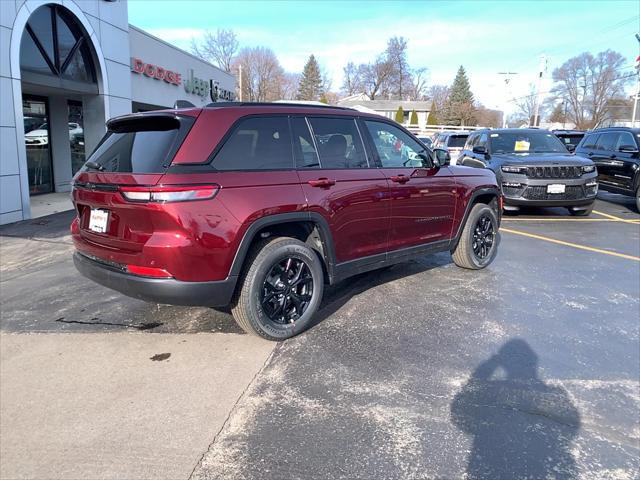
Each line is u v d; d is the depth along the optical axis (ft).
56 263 22.08
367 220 14.67
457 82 259.19
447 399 10.24
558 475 8.05
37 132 44.50
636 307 15.65
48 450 8.71
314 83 295.89
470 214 18.99
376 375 11.21
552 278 18.71
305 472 8.09
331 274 14.01
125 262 11.39
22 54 34.45
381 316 14.71
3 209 31.27
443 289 17.26
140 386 10.81
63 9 37.45
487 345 12.78
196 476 8.01
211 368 11.59
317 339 13.14
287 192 12.43
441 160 17.15
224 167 11.54
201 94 76.23
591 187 31.63
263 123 12.64
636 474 8.10
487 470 8.15
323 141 13.92
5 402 10.23
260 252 12.25
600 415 9.74
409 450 8.63
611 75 225.15
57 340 13.26
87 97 43.52
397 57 288.30
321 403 10.07
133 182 10.80
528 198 30.68
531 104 255.09
